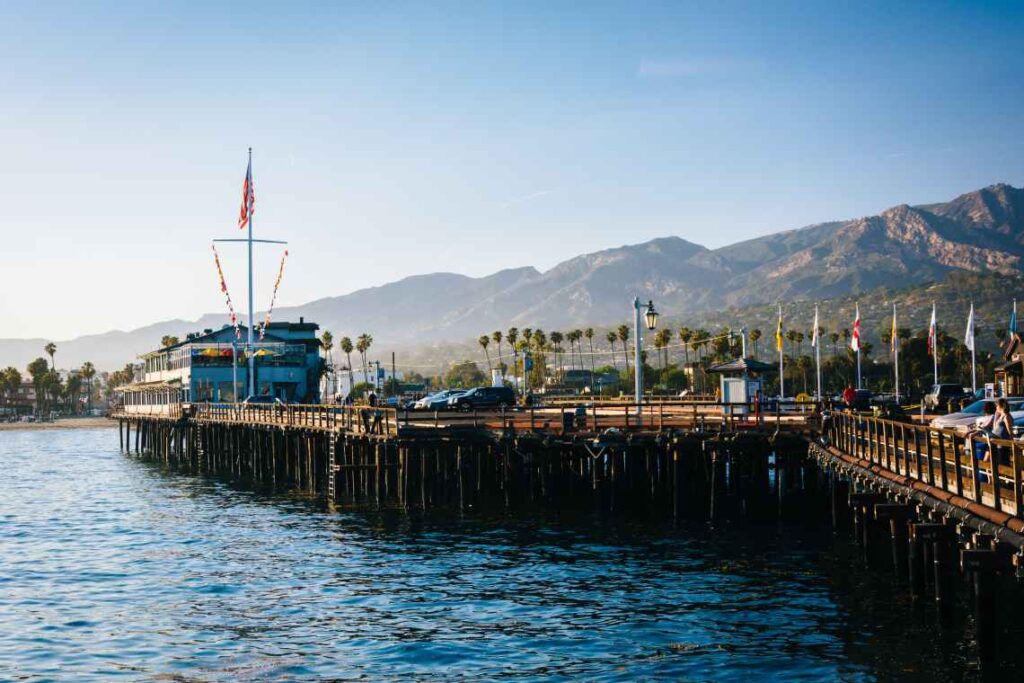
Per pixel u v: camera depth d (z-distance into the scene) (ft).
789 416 175.94
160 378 388.78
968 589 93.86
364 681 84.79
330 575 125.29
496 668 87.10
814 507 156.56
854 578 113.29
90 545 155.74
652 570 122.31
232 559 138.00
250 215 299.17
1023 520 65.67
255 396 292.81
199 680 85.97
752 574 118.11
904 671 79.51
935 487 86.07
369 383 596.70
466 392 237.45
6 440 565.12
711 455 162.50
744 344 231.50
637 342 180.55
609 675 84.28
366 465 180.75
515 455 176.35
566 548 137.08
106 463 345.72
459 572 124.26
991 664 72.49
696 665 85.76
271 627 101.96
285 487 224.74
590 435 159.43
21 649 95.96
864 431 126.11
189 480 261.03
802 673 81.97
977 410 143.95
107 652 94.63
